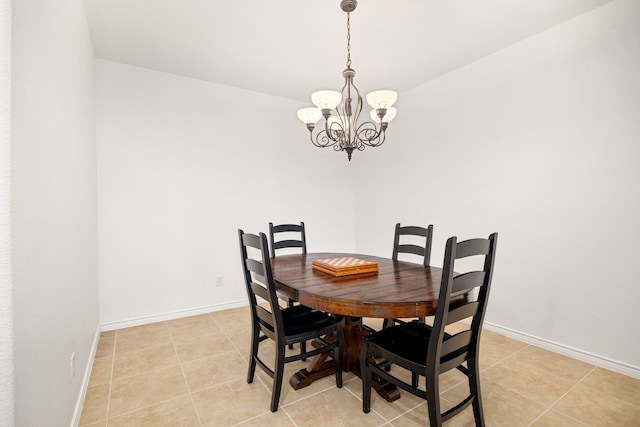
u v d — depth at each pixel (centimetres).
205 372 204
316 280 176
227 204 334
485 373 202
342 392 183
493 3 201
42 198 107
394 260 240
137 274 286
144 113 288
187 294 312
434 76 314
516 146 253
